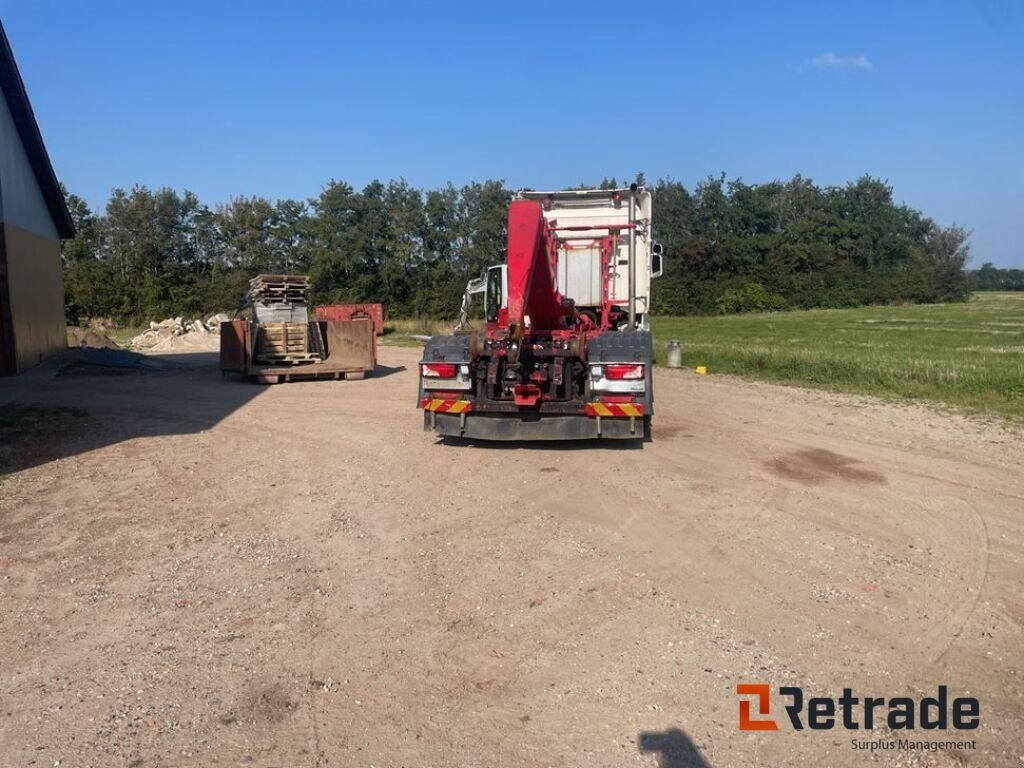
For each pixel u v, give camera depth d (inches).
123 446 403.2
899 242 2992.1
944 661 168.9
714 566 224.1
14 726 148.0
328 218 2330.2
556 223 485.4
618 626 186.9
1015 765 134.6
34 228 824.3
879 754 137.8
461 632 185.5
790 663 168.4
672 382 662.5
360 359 729.0
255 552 242.2
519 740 142.4
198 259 2546.8
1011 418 462.9
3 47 698.2
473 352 368.2
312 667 169.9
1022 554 231.6
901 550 235.8
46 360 853.8
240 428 457.1
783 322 1934.1
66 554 241.4
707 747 139.8
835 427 438.0
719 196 2726.4
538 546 242.7
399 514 280.2
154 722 149.0
